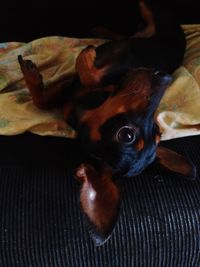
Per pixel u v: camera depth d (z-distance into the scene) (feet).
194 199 1.12
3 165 1.20
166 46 1.53
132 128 1.02
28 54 1.56
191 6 1.79
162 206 1.10
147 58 1.46
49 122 1.30
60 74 1.46
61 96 1.36
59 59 1.55
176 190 1.14
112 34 1.70
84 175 0.92
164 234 1.09
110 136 1.04
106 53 1.40
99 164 1.04
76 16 1.77
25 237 1.05
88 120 1.12
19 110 1.33
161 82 1.02
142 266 1.13
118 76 1.33
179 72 1.48
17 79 1.46
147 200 1.11
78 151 1.24
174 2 1.79
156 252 1.10
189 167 1.12
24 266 1.08
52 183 1.14
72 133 1.29
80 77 1.28
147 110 1.03
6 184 1.13
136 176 1.17
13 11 1.74
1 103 1.33
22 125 1.27
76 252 1.07
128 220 1.08
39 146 1.27
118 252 1.09
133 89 1.05
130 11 1.80
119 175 1.04
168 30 1.58
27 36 1.73
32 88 1.30
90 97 1.20
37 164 1.21
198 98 1.39
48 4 1.76
